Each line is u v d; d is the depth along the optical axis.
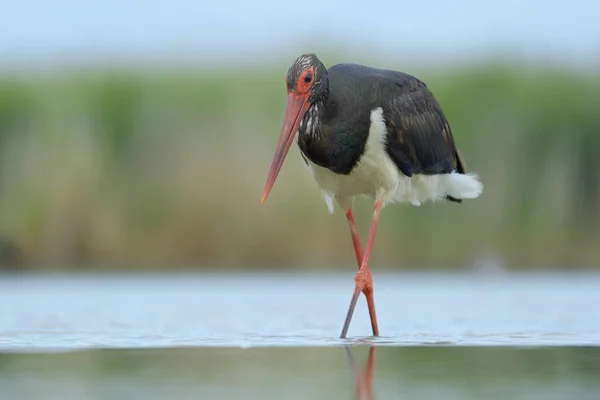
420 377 7.29
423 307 12.39
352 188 10.27
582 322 10.73
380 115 9.90
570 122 18.39
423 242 17.73
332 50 21.08
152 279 16.28
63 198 17.89
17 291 14.67
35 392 6.84
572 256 17.94
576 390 6.81
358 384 7.05
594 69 19.42
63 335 9.73
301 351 8.52
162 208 17.91
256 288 14.93
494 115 18.67
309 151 9.86
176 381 7.20
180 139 18.27
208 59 22.12
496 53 19.75
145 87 18.73
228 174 17.98
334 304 12.80
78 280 16.19
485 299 13.20
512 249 17.88
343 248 17.58
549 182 18.28
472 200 17.97
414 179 10.61
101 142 18.28
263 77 19.34
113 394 6.74
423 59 20.56
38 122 18.41
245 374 7.42
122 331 10.06
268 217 17.77
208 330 10.18
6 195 17.97
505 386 6.94
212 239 17.80
